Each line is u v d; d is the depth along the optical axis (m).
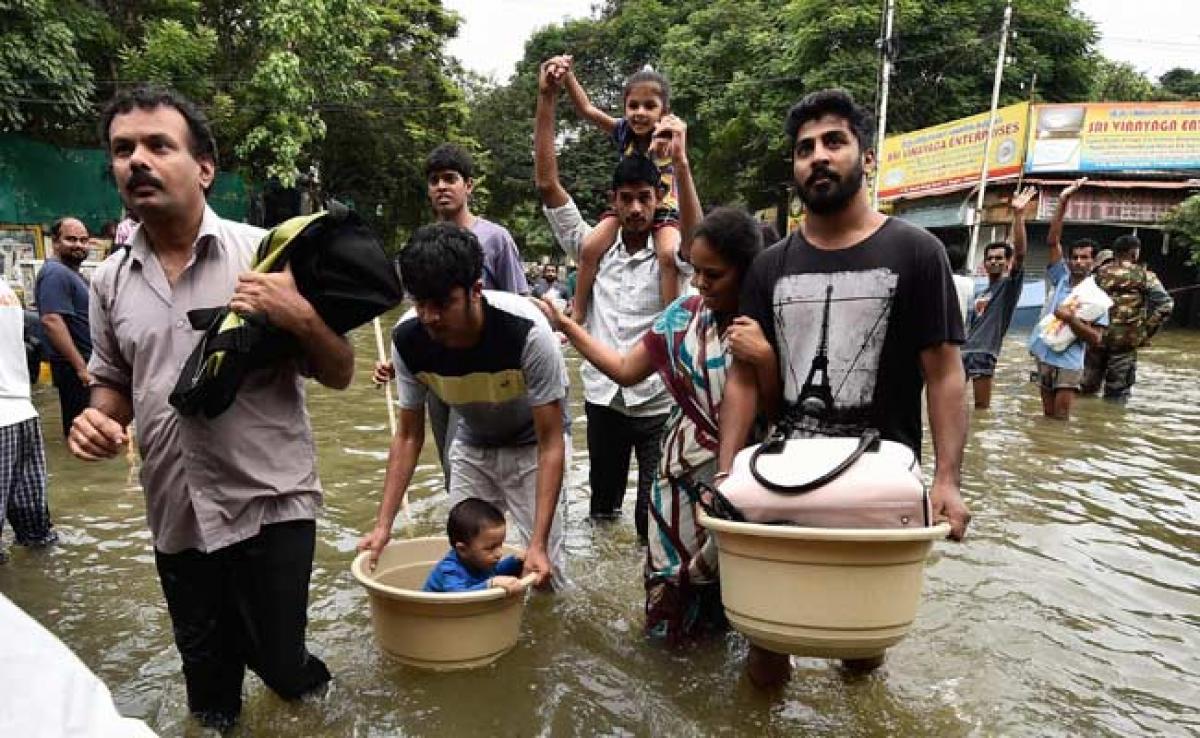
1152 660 2.89
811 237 2.61
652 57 31.95
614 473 4.26
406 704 2.61
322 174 20.39
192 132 2.27
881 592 2.10
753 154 22.91
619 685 2.74
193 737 2.42
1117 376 7.92
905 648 2.96
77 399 5.53
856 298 2.49
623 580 3.62
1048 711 2.57
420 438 3.11
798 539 2.07
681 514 2.93
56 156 13.27
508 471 3.36
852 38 20.69
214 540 2.30
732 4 25.44
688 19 27.23
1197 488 4.99
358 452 5.75
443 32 22.53
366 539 2.97
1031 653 2.93
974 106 20.91
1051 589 3.46
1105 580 3.57
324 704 2.58
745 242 2.74
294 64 14.46
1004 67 20.84
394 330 2.98
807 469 2.24
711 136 23.77
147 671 2.83
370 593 2.68
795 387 2.58
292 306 2.20
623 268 3.96
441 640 2.63
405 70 20.95
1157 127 17.77
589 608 3.34
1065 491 4.87
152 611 3.30
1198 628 3.14
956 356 2.47
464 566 2.98
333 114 18.78
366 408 7.31
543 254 34.12
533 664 2.86
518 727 2.50
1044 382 7.01
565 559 3.72
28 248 12.04
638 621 3.23
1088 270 6.89
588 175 30.72
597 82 33.88
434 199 4.06
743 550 2.18
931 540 2.11
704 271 2.77
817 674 2.80
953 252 7.18
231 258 2.38
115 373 2.45
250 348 2.15
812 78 20.55
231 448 2.30
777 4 24.69
